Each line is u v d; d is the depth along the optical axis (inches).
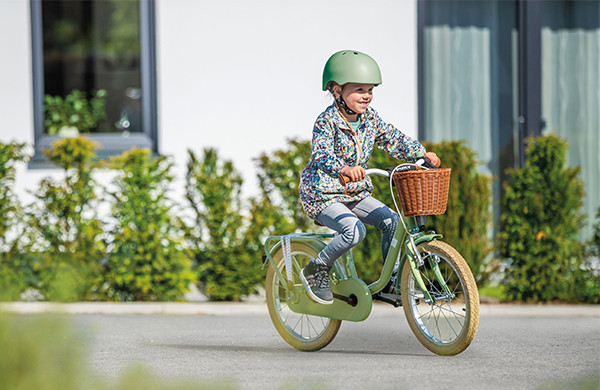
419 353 317.7
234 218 442.3
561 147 436.8
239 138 525.3
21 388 210.7
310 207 311.1
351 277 313.7
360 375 279.1
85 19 571.5
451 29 537.3
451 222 435.2
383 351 322.7
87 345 327.3
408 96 527.5
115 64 565.9
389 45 525.3
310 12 523.2
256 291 442.6
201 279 447.2
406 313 312.7
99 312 418.6
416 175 287.7
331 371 286.0
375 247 429.7
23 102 534.9
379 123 315.0
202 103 526.3
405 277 309.7
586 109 541.6
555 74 542.6
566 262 432.8
